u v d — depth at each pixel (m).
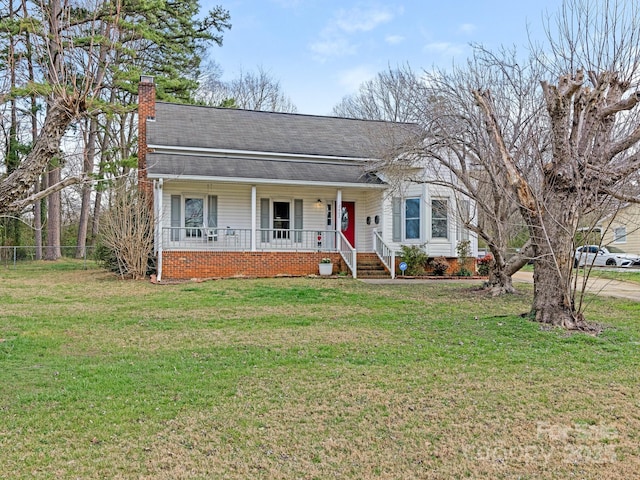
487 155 11.20
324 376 5.87
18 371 5.96
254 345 7.34
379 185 16.95
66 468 3.62
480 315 9.70
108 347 7.21
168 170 15.38
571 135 8.32
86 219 29.84
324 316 9.59
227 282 14.53
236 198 17.89
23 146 23.58
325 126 21.47
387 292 12.79
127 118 30.89
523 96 11.05
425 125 12.41
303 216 18.70
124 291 12.76
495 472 3.67
